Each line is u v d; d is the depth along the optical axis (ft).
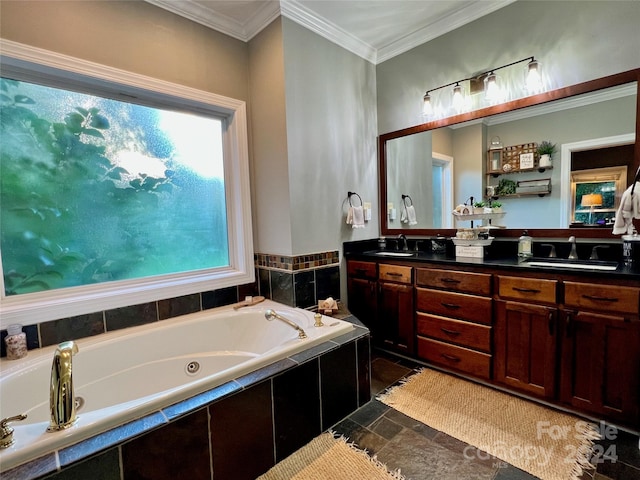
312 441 5.30
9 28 5.16
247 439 4.46
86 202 6.33
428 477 4.55
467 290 6.81
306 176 7.89
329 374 5.54
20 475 2.92
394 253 8.84
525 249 7.07
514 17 7.13
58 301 5.80
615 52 5.99
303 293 7.91
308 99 7.86
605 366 5.22
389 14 7.74
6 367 4.92
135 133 6.89
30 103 5.70
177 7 6.95
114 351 5.95
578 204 6.61
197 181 7.85
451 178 8.45
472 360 6.85
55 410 3.39
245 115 8.19
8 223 5.57
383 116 9.71
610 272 5.08
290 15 7.34
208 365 6.87
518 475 4.53
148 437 3.57
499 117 7.57
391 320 8.25
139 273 7.04
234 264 8.43
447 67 8.25
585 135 6.46
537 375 5.98
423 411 6.07
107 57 6.10
